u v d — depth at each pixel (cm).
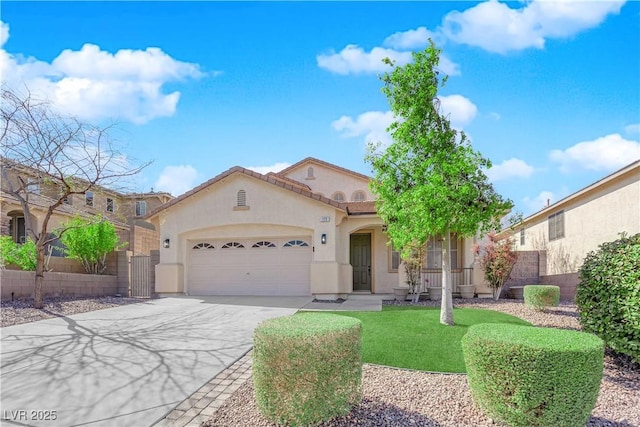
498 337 456
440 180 896
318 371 442
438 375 634
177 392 567
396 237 1036
